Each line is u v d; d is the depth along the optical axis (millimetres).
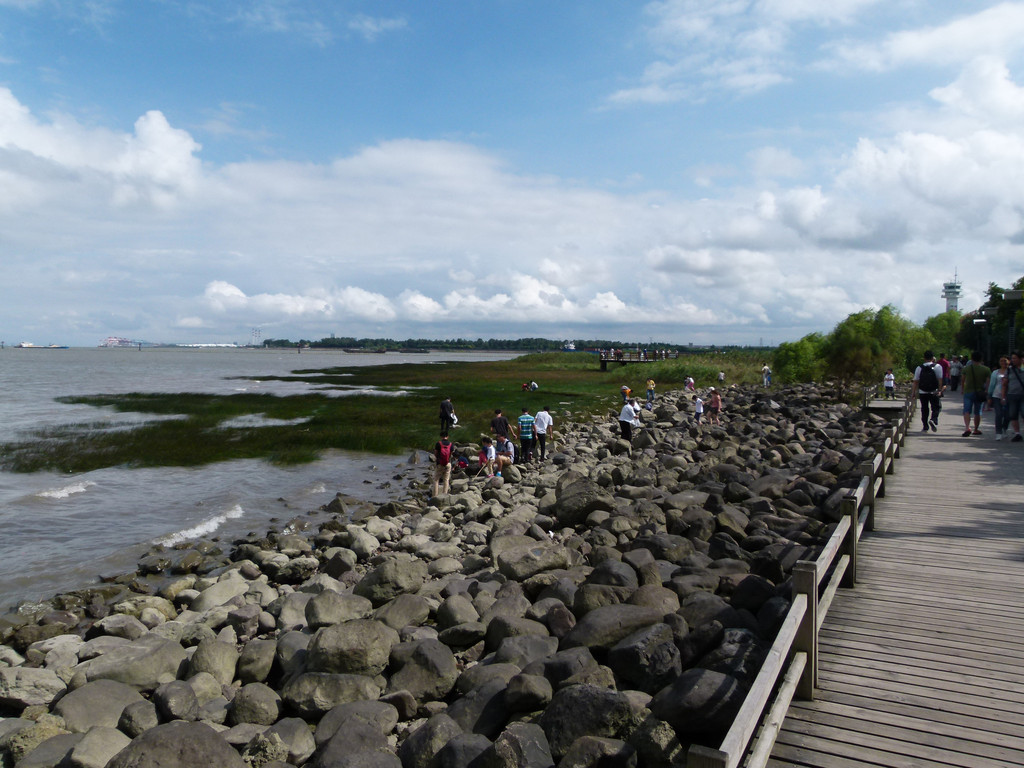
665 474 16688
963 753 4488
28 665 7961
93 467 21156
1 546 13266
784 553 8984
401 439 27188
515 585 9078
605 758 4906
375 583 9023
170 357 193125
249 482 19719
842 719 4918
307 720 6488
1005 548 8625
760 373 58906
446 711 6137
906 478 12789
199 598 10055
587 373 77250
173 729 5301
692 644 6371
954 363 35094
